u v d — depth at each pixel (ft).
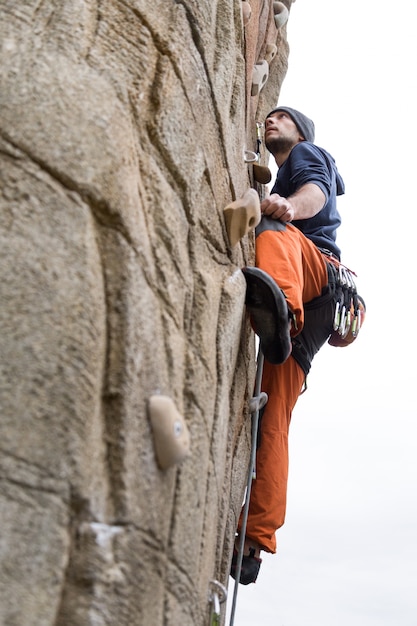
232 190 20.62
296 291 20.84
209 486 16.79
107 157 15.14
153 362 14.79
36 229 14.03
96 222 14.75
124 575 13.14
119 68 16.81
